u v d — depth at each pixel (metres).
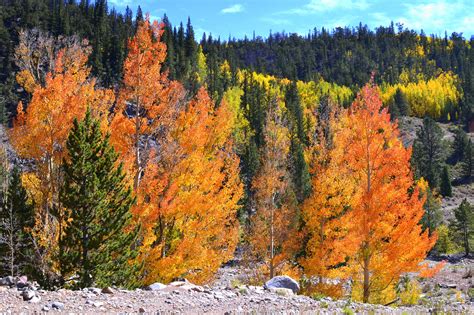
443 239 54.25
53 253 13.81
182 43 118.75
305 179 36.69
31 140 15.16
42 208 15.77
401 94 145.25
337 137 18.72
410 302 18.95
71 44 17.47
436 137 97.50
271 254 20.03
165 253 16.48
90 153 13.73
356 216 15.91
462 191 84.06
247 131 81.19
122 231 14.17
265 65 188.00
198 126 16.39
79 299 10.05
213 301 11.09
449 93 158.88
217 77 114.25
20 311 8.64
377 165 16.61
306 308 11.10
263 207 20.39
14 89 77.62
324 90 148.62
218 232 18.33
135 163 15.86
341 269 17.38
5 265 18.66
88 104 15.54
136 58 15.68
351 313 10.45
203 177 16.50
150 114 15.80
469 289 26.72
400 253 15.32
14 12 105.12
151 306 10.01
